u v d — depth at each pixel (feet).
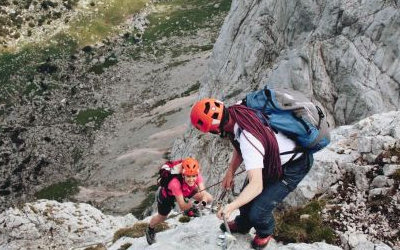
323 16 114.01
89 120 327.26
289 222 30.01
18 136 320.70
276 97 21.13
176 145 205.46
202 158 134.72
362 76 100.83
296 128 20.71
